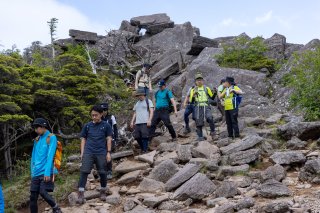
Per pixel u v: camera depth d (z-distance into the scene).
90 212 7.65
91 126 8.35
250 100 13.46
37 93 12.42
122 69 19.97
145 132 10.55
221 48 18.23
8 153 11.90
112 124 10.00
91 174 9.59
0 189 5.48
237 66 16.69
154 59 20.70
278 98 14.00
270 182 7.38
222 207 6.72
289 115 12.03
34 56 17.38
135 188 8.71
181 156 9.68
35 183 7.26
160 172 8.81
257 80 14.73
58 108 12.98
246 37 18.36
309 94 11.82
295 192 7.30
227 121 10.84
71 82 13.40
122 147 11.58
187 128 11.96
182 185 7.96
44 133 7.42
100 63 20.98
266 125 11.80
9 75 11.97
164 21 25.03
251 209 6.66
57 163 7.30
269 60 16.58
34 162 7.34
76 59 14.02
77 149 12.17
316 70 12.40
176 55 19.58
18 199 8.96
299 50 16.66
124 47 21.92
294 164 8.62
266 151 9.55
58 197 8.69
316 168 7.72
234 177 8.33
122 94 15.04
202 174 7.86
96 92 13.49
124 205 7.75
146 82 13.18
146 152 10.66
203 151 9.60
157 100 11.42
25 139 13.35
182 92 15.37
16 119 11.37
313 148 9.44
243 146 9.48
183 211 7.00
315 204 6.54
